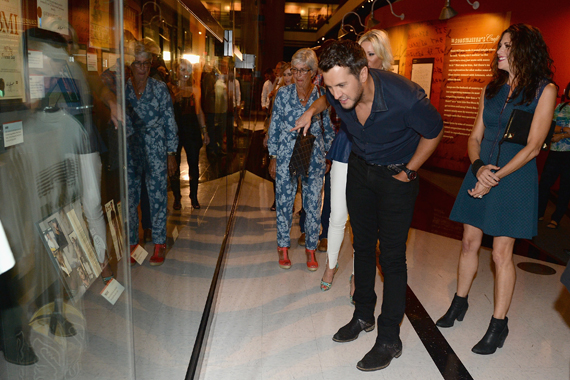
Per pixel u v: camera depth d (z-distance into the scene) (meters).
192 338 1.73
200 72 1.80
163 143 1.21
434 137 1.73
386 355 1.96
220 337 2.18
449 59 8.09
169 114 1.24
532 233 2.00
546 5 6.46
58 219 0.62
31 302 0.58
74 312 0.67
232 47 3.24
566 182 4.51
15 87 0.51
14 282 0.55
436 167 8.46
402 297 1.96
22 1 0.51
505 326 2.12
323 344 2.15
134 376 0.87
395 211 1.88
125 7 0.86
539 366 2.02
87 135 0.67
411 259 3.31
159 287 1.21
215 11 2.41
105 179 0.73
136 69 0.96
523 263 3.37
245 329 2.26
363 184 1.96
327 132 2.82
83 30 0.64
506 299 2.09
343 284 2.84
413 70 9.11
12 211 0.53
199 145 1.81
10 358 0.57
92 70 0.67
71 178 0.64
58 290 0.63
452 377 1.93
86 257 0.69
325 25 22.05
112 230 0.77
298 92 2.73
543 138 1.92
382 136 1.76
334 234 2.60
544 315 2.51
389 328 1.97
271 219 4.34
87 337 0.71
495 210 2.03
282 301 2.59
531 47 1.88
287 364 1.98
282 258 3.08
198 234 1.84
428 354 2.09
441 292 2.76
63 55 0.60
